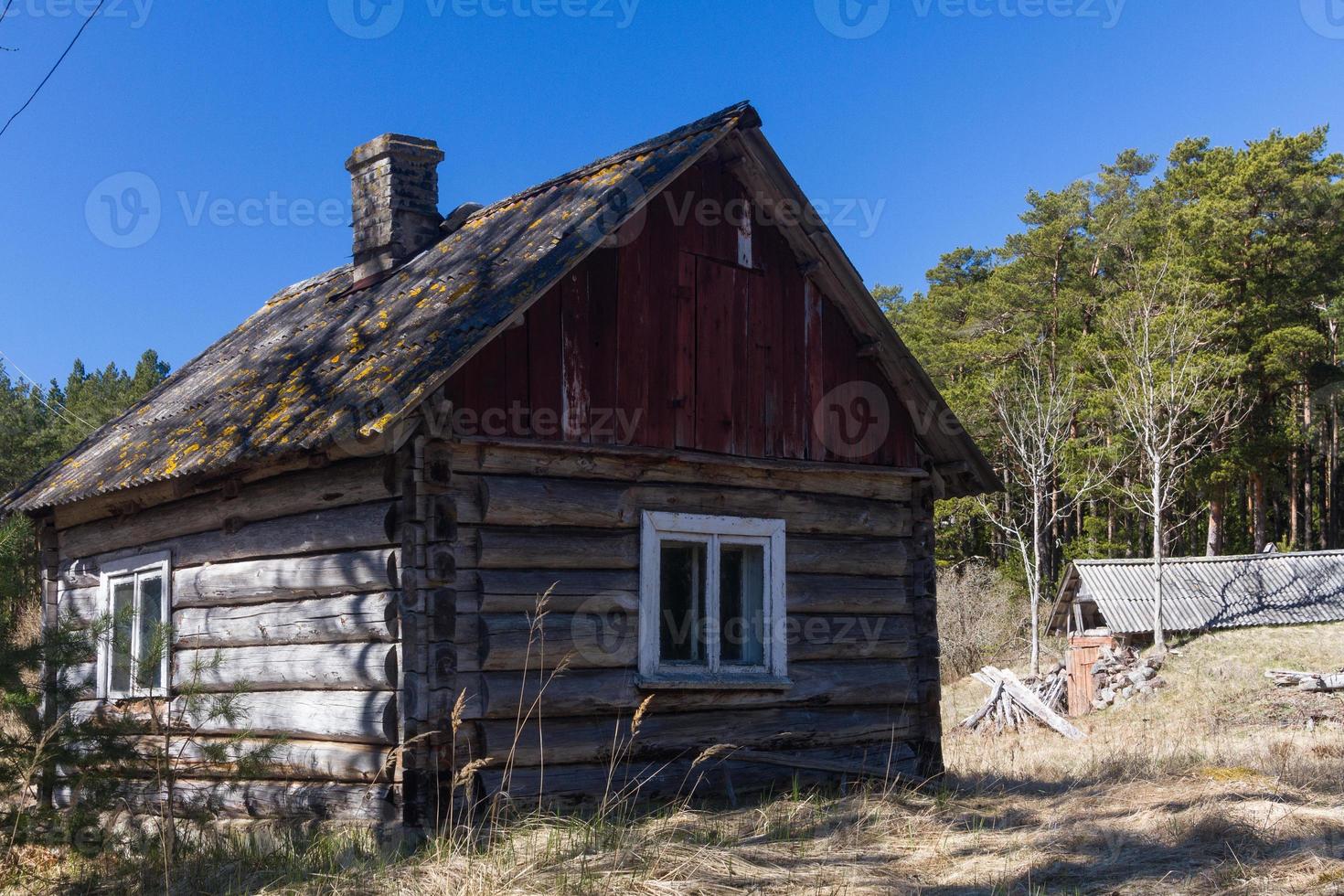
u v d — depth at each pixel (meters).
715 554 10.38
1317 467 50.81
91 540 12.20
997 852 7.85
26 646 8.12
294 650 9.45
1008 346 47.03
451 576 8.78
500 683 8.92
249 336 13.59
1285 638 27.86
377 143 12.30
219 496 10.41
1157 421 37.75
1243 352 42.69
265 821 9.45
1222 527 45.19
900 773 11.09
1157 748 15.34
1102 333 44.66
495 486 9.05
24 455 35.53
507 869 7.16
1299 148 43.34
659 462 10.06
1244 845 7.50
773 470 10.78
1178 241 44.75
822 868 7.38
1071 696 29.67
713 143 10.27
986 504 41.69
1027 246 50.38
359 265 12.44
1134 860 7.41
